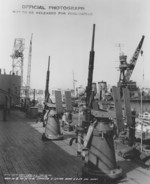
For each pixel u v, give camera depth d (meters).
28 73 37.06
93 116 4.35
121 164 5.09
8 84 23.05
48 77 7.60
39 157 5.53
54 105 7.41
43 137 7.38
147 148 5.71
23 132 8.84
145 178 4.29
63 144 6.87
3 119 12.06
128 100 4.07
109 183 4.05
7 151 6.08
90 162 4.22
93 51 4.22
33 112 13.34
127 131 5.99
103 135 4.19
